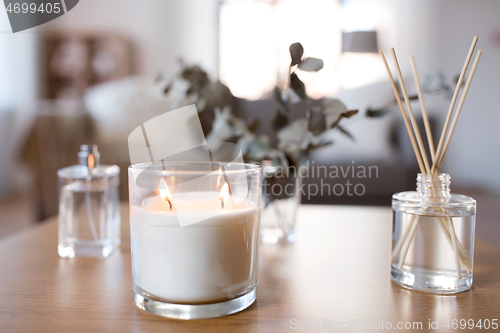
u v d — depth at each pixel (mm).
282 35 2955
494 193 2686
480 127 2695
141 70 3246
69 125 1279
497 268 531
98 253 577
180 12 3170
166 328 349
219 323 361
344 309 397
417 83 458
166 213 358
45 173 1253
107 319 369
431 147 455
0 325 359
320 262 552
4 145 3197
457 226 440
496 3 2701
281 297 427
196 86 737
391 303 413
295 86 555
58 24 3256
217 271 364
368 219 817
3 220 2557
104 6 3225
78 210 575
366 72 2486
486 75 2701
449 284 441
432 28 2770
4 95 3283
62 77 3297
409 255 455
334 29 2832
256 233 396
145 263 373
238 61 2992
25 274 500
